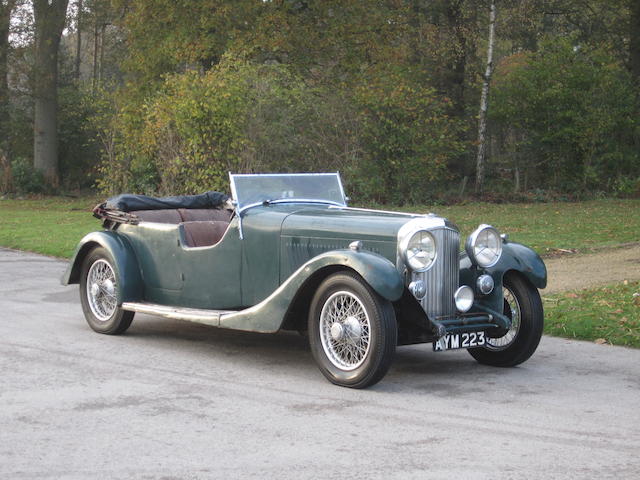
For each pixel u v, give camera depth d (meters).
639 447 4.53
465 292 6.26
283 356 6.93
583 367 6.60
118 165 27.45
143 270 7.70
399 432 4.79
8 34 35.62
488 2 31.11
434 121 25.39
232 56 22.31
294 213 6.72
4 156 36.78
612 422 5.02
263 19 26.77
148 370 6.34
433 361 6.92
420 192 26.02
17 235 17.56
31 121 38.78
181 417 5.07
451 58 31.83
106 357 6.79
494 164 32.66
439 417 5.11
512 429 4.86
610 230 16.95
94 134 37.97
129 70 30.47
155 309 7.20
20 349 7.04
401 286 5.62
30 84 35.66
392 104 24.30
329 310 5.99
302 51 27.66
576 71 29.70
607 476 4.06
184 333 7.92
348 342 5.86
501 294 6.49
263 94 21.73
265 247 6.71
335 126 23.36
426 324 5.92
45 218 22.67
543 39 32.28
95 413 5.14
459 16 30.98
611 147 29.44
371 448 4.48
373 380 5.73
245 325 6.36
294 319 6.42
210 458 4.30
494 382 6.10
